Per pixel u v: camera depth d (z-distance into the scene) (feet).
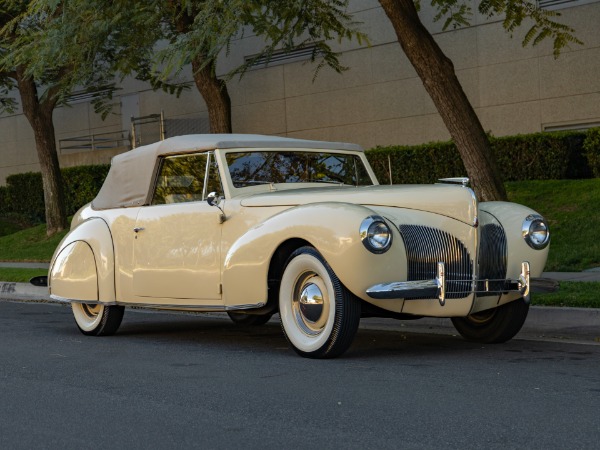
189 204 26.61
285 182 26.91
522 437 14.64
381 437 14.84
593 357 23.06
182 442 14.89
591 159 58.13
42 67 49.70
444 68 43.09
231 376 21.08
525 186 57.77
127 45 53.57
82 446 14.85
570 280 35.78
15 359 24.85
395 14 42.57
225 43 41.65
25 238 81.76
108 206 29.96
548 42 64.75
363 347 25.59
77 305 30.81
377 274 21.97
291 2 43.19
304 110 79.71
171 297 26.89
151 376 21.43
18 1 63.00
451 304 23.22
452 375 20.48
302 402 17.80
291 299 23.72
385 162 69.56
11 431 16.07
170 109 90.17
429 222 23.06
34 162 105.91
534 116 65.87
